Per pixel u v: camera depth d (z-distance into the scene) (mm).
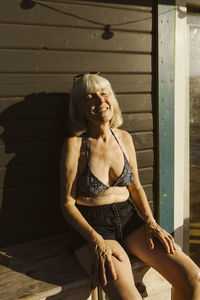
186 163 3166
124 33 2664
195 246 3553
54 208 2645
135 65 2746
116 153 2383
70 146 2316
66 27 2451
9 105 2350
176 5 2803
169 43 2824
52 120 2521
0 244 2480
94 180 2268
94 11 2523
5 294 1956
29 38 2342
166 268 2189
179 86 2936
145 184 2941
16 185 2463
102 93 2305
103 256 2082
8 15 2256
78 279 2107
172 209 3061
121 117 2533
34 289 2006
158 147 2914
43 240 2596
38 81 2418
